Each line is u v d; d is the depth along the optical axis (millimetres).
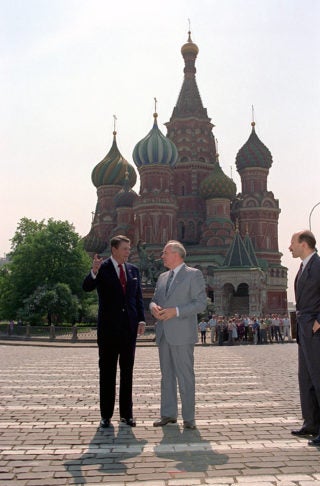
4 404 10312
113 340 8711
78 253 59844
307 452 6820
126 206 94312
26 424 8516
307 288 7941
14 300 58438
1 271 64500
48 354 26094
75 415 9258
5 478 5820
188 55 103188
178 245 9133
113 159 103688
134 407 10156
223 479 5746
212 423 8594
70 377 14867
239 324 41906
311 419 7727
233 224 91312
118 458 6570
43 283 57031
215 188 89000
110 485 5586
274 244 93750
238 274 65062
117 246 9148
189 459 6516
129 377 8773
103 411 8453
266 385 13031
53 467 6215
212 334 41062
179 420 8953
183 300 8781
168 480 5730
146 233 83875
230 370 16719
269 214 93750
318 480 5703
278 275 91688
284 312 90750
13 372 16250
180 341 8383
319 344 7648
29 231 65812
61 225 60062
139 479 5777
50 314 55969
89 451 6902
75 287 59469
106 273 9039
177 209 89938
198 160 97312
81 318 63062
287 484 5574
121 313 8836
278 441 7406
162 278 9273
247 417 9070
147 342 38000
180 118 99062
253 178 96188
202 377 14789
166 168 88750
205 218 93500
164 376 8641
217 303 65250
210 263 81125
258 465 6254
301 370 7938
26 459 6543
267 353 25672
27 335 43938
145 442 7383
